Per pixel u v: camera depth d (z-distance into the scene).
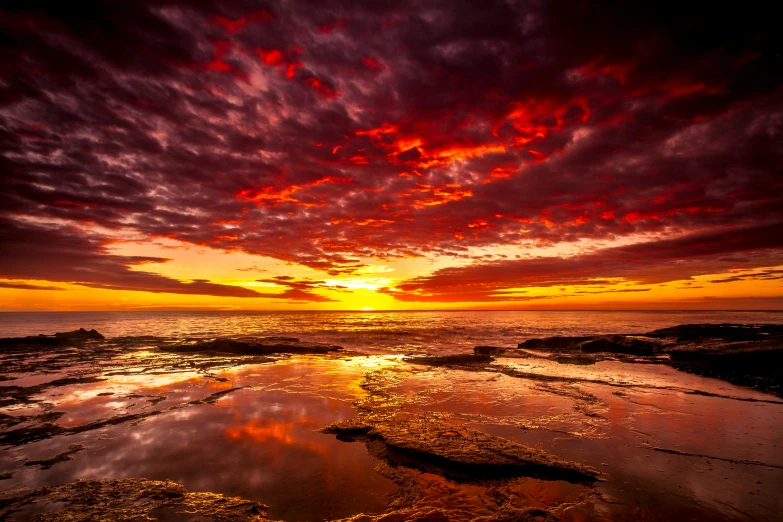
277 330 41.66
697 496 5.22
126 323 60.19
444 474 5.93
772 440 7.39
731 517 4.69
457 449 6.59
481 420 8.65
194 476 5.80
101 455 6.60
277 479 5.72
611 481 5.68
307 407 9.71
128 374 14.46
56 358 18.75
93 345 23.86
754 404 10.05
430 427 7.92
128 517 4.62
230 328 45.91
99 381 13.08
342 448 6.99
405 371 15.35
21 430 7.86
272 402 10.20
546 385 12.53
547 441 7.34
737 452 6.80
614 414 9.15
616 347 21.45
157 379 13.45
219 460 6.40
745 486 5.52
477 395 11.07
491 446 6.75
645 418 8.83
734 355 14.77
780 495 5.24
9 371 15.19
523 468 5.99
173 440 7.34
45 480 5.65
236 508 4.85
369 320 72.75
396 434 7.41
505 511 4.86
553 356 19.38
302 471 6.00
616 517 4.71
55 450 6.82
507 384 12.69
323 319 79.69
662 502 5.07
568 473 5.86
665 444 7.20
